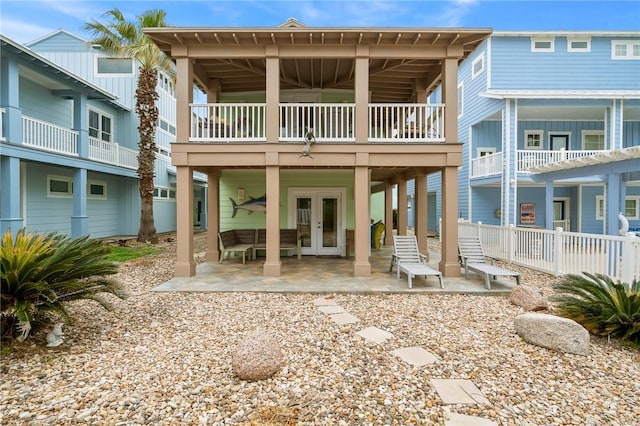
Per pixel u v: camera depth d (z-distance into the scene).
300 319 4.93
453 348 3.91
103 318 4.89
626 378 3.25
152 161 13.48
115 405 2.78
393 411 2.72
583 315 4.29
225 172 11.19
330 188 10.98
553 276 7.73
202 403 2.82
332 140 7.49
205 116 8.88
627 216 14.80
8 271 3.70
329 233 11.05
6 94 9.07
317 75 9.73
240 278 7.39
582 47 14.00
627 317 3.88
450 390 3.03
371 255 11.20
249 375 3.16
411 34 7.05
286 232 10.55
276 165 7.48
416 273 6.45
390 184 13.74
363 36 7.14
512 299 5.69
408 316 5.05
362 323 4.75
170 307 5.46
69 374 3.27
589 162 8.45
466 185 16.09
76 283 4.02
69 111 12.97
